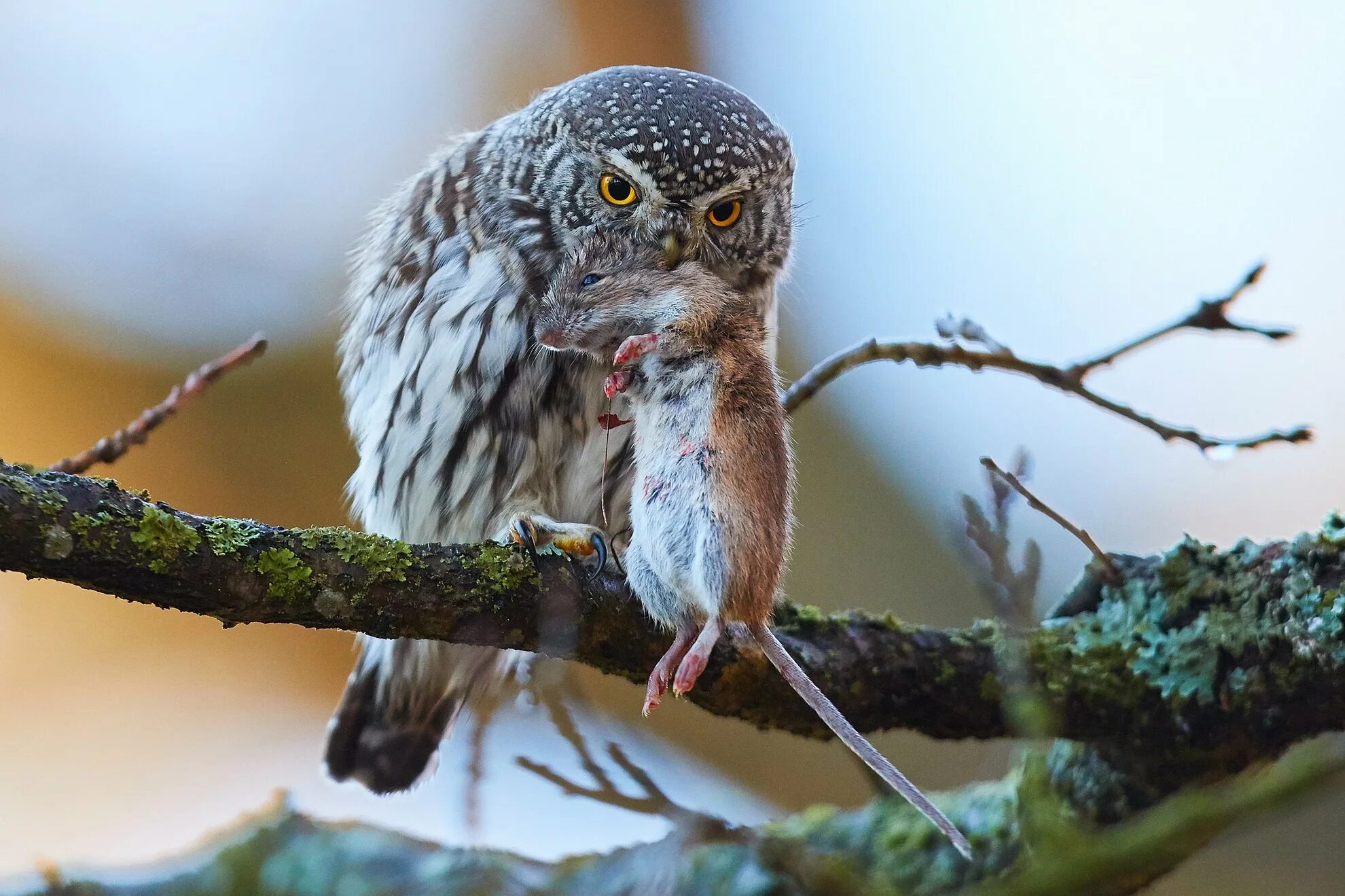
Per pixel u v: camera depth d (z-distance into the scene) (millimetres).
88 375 15828
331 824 10156
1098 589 8375
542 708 7414
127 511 6121
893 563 14914
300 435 15898
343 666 16359
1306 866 11984
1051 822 5734
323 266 16266
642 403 7605
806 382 9188
